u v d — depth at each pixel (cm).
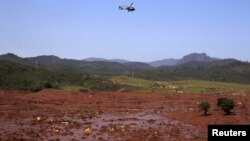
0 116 5219
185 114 5159
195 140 3422
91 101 7806
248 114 4825
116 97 8638
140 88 11431
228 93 9944
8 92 8950
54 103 7300
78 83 11719
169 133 3838
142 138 3569
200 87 11850
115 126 4353
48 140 3494
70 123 4600
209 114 4797
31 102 7219
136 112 6053
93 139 3553
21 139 3488
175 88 11625
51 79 11450
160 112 5931
